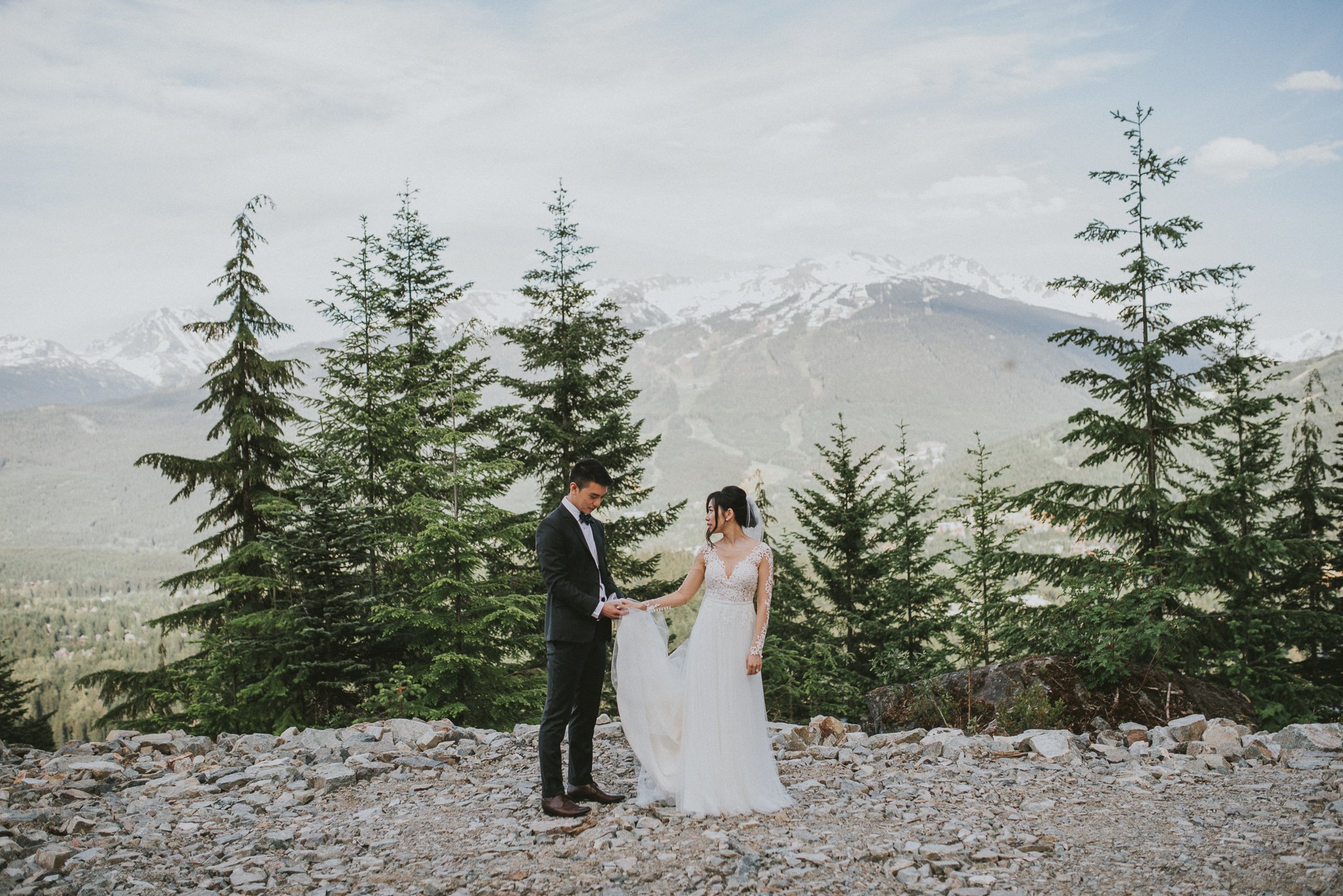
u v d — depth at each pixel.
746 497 5.75
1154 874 4.11
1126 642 8.11
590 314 16.80
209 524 15.95
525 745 7.43
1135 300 10.38
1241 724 7.59
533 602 12.63
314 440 13.29
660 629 5.88
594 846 4.73
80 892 4.25
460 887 4.23
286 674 11.77
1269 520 17.05
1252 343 10.56
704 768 5.36
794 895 4.02
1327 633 9.31
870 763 6.57
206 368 16.02
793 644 15.47
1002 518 10.68
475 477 12.80
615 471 16.61
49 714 27.53
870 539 16.91
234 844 5.00
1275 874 3.98
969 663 10.76
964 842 4.66
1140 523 10.23
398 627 11.91
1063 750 6.48
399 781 6.40
